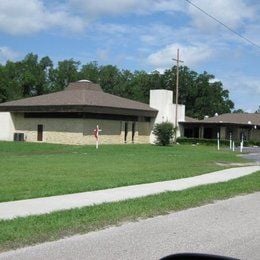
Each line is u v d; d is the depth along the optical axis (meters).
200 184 17.97
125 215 11.23
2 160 27.78
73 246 8.40
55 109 53.12
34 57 111.56
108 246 8.49
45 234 9.06
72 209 11.65
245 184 18.34
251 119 76.06
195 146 56.12
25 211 11.36
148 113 59.78
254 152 47.31
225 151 45.56
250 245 8.83
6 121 58.97
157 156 34.41
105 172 21.48
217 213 12.30
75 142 52.34
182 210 12.63
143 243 8.78
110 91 118.88
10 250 8.01
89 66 119.56
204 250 8.37
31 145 47.25
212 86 119.81
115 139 56.12
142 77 118.62
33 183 16.77
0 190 14.82
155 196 14.30
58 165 24.80
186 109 119.12
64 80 114.75
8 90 101.44
